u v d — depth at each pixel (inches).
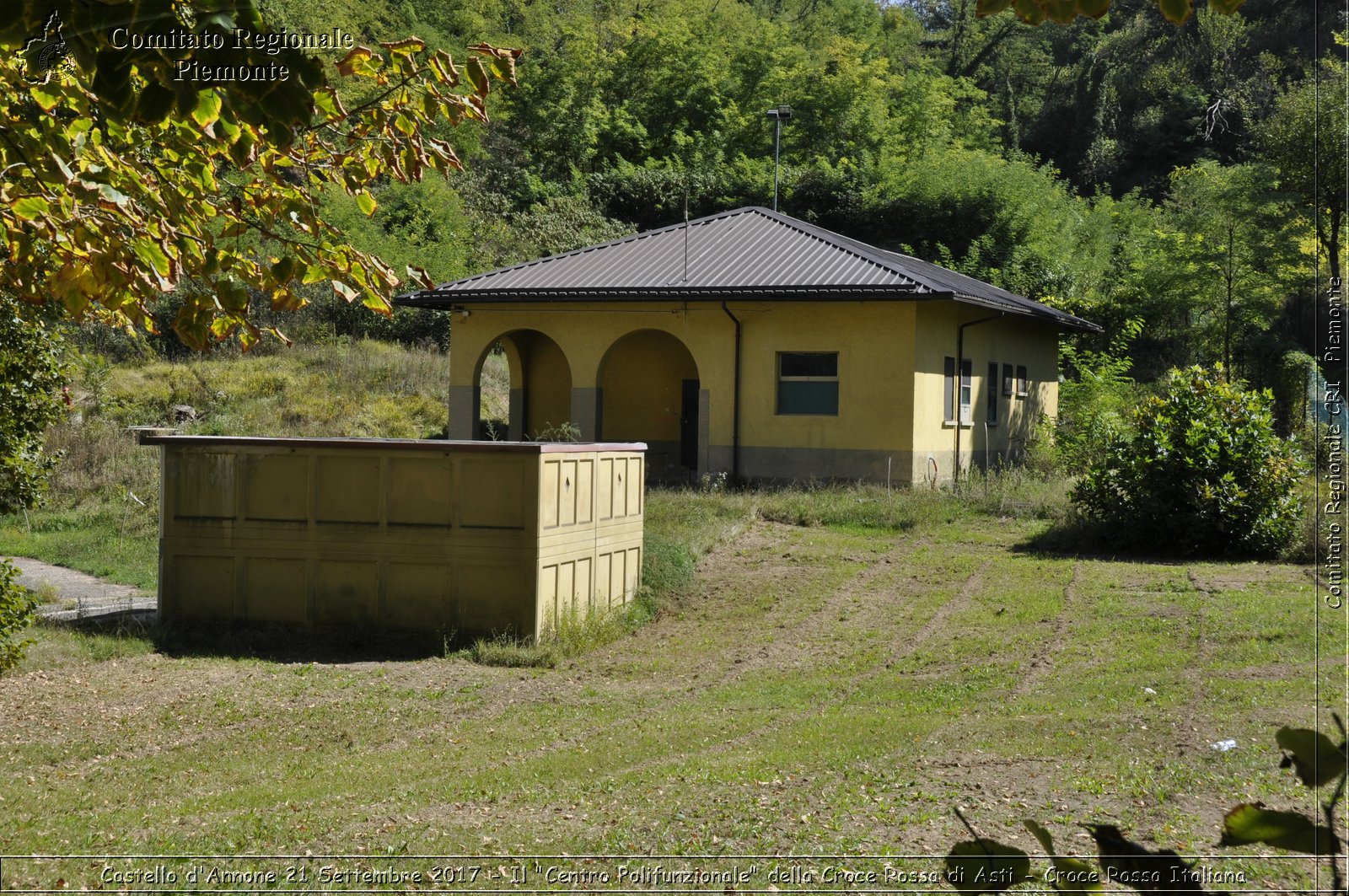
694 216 2124.8
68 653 429.4
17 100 186.7
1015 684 391.5
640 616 536.7
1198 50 2501.2
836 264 900.6
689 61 2481.5
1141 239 2031.3
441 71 205.0
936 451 901.8
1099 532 662.5
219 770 303.3
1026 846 212.2
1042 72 2878.9
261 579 488.1
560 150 2265.0
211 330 201.3
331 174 220.1
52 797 274.7
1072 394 1205.1
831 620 522.9
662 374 1056.2
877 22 3014.3
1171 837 212.2
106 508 825.5
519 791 274.4
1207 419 642.2
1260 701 331.9
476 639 469.7
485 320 962.7
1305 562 601.0
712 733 335.6
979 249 1881.2
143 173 202.2
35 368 420.2
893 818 236.4
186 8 124.9
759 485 892.0
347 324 1440.7
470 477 473.7
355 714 366.6
